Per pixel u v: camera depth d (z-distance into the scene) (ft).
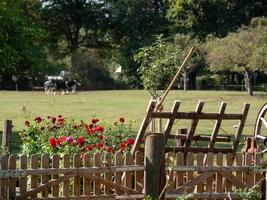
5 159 57.57
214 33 537.65
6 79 516.32
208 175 62.49
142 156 65.00
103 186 61.67
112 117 233.76
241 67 419.54
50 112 256.73
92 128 78.48
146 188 61.26
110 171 60.64
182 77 509.76
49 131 77.77
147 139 61.62
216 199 62.49
